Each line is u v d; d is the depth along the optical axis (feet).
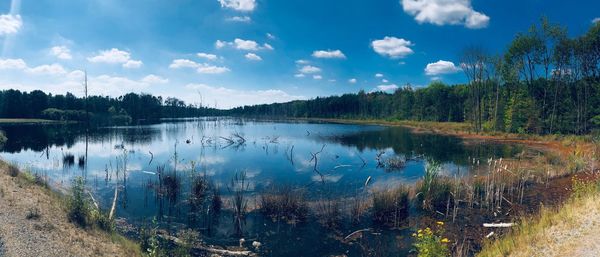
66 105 325.21
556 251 27.94
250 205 55.93
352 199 59.21
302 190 64.85
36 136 175.94
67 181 72.74
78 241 32.76
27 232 31.96
